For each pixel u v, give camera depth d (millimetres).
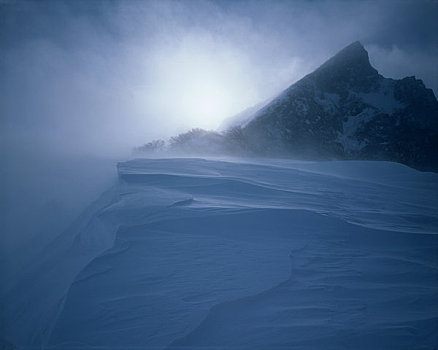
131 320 2494
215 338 2336
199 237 4199
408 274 3480
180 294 2848
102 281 3066
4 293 3850
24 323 3068
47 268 4191
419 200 7801
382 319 2617
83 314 2572
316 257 3828
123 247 3811
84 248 4531
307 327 2467
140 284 3020
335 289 3076
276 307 2732
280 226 4707
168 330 2371
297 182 8211
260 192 6645
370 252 4105
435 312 2742
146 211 4809
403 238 4574
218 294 2850
